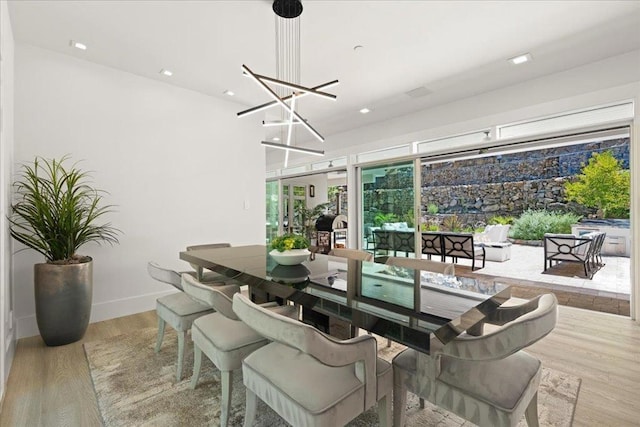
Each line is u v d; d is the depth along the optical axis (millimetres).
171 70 3338
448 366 1263
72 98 3045
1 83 1932
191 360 2287
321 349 1008
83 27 2553
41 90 2881
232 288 2006
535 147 3922
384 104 4324
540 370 1319
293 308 1853
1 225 1903
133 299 3406
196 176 3951
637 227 2941
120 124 3344
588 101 3160
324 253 3033
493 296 1438
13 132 2711
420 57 3031
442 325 1060
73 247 2697
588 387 1901
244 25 2514
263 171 4684
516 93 3656
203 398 1815
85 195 2979
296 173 7086
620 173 7363
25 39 2729
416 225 4684
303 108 4492
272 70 3295
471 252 6070
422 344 1000
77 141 3078
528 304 1399
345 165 5848
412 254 4738
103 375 2068
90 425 1602
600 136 3354
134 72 3387
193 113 3916
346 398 1125
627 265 6105
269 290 1715
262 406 1740
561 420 1598
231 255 2639
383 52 2930
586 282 4891
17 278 2711
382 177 5180
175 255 3756
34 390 1912
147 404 1755
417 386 1281
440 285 1628
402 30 2576
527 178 8820
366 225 5473
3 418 1650
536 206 8719
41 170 2881
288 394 1144
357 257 2777
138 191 3473
